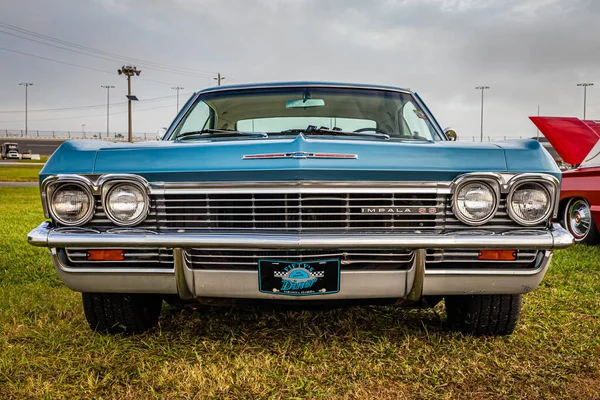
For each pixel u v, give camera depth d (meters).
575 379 2.33
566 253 5.30
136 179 2.34
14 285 4.02
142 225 2.38
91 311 2.74
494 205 2.32
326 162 2.26
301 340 2.78
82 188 2.37
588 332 2.91
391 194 2.30
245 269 2.36
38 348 2.68
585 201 5.93
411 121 3.42
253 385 2.23
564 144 6.32
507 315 2.70
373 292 2.37
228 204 2.33
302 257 2.30
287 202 2.28
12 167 40.78
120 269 2.41
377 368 2.41
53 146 93.38
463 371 2.39
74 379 2.33
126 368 2.44
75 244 2.34
